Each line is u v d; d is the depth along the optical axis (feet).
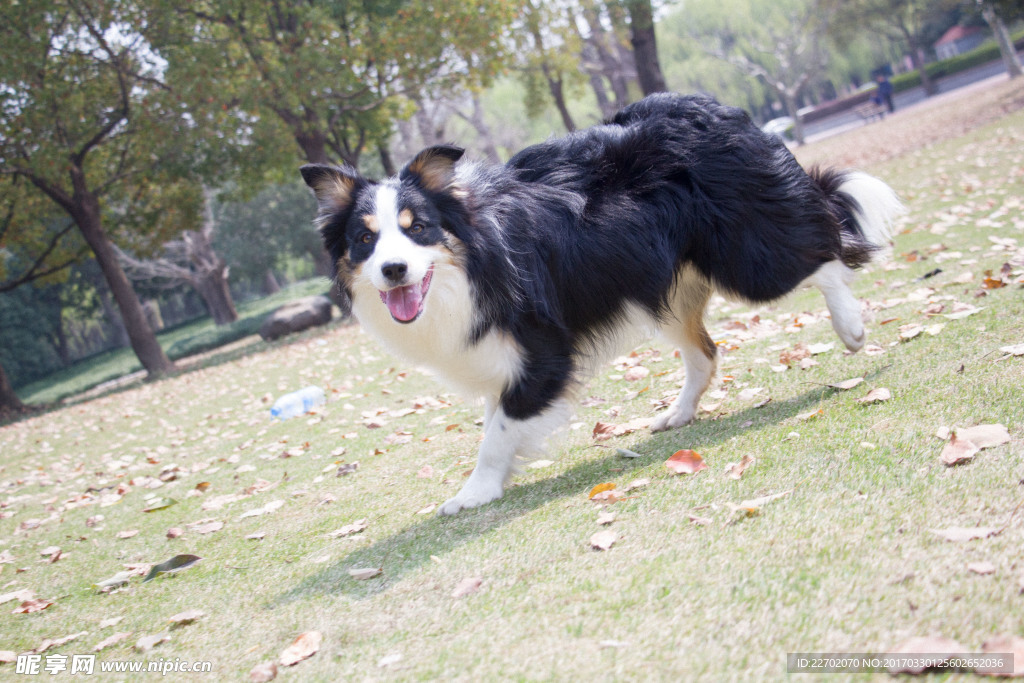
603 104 109.70
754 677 5.96
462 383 12.30
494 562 9.34
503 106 172.86
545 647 7.07
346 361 34.22
